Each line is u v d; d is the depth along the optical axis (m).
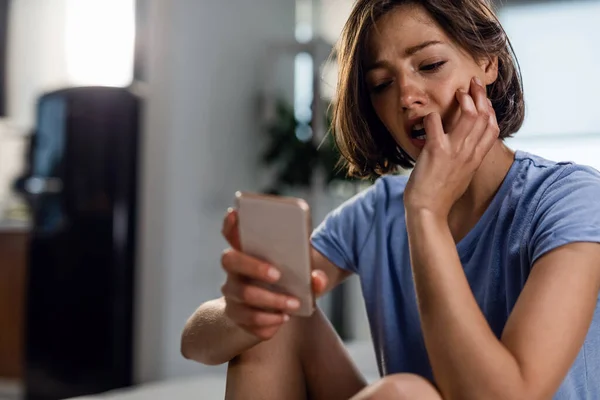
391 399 0.75
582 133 3.99
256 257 0.76
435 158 0.85
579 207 0.85
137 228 3.00
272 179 3.87
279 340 0.99
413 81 0.93
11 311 3.07
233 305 0.80
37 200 2.93
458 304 0.77
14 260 3.08
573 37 4.03
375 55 0.95
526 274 0.90
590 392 0.91
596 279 0.80
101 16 3.12
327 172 3.48
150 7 3.04
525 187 0.94
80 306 2.91
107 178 2.91
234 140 3.50
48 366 2.91
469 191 0.99
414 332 1.06
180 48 3.04
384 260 1.10
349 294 3.87
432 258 0.80
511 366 0.74
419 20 0.92
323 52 3.68
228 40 3.44
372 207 1.16
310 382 1.03
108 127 2.92
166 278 2.96
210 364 1.00
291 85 3.88
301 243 0.71
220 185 3.38
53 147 2.93
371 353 3.44
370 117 1.05
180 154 3.05
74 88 2.94
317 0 4.21
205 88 3.24
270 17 3.94
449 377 0.76
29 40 3.34
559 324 0.76
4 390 3.04
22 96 3.39
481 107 0.89
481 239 0.97
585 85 4.00
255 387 0.98
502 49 0.99
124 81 3.03
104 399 2.47
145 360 2.96
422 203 0.83
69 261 2.92
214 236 3.35
